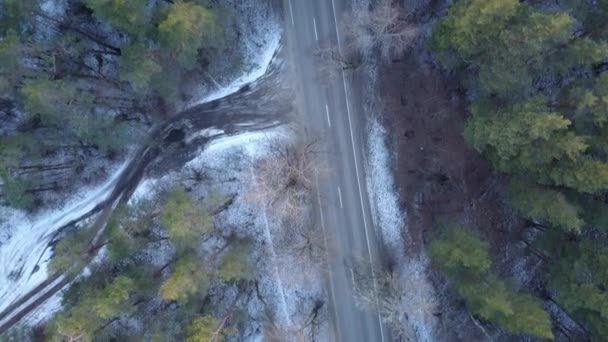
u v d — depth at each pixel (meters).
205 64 36.16
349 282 37.16
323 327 37.25
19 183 32.94
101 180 36.75
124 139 36.19
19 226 35.88
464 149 37.19
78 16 32.56
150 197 36.16
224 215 36.47
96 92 34.00
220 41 33.41
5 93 29.98
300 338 35.66
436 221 37.06
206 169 37.09
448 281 36.12
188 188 36.69
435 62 36.78
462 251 30.30
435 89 37.16
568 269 31.59
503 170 31.30
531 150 28.75
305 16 37.25
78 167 36.47
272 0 37.12
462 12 28.70
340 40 37.06
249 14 37.06
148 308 31.95
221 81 37.25
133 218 33.19
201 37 30.19
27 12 28.97
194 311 31.42
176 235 29.12
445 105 37.12
